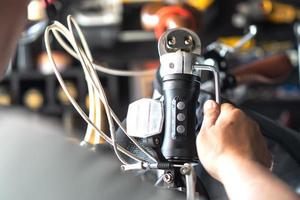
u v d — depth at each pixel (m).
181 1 1.20
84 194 0.57
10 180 0.55
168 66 0.75
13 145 0.57
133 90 3.06
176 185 0.73
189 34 0.76
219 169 0.70
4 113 0.62
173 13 1.08
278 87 3.02
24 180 0.56
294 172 0.96
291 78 3.01
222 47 1.28
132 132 0.76
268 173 0.68
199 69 0.76
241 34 3.01
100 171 0.59
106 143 0.83
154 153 0.75
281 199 0.65
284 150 0.98
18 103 3.05
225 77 1.23
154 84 0.87
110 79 3.08
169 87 0.75
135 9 3.10
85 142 0.81
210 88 0.93
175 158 0.74
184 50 0.76
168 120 0.75
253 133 0.73
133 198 0.59
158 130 0.74
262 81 1.30
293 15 2.88
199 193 0.79
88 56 0.86
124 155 0.80
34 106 3.05
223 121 0.72
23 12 0.63
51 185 0.56
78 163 0.58
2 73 0.65
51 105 3.01
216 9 2.93
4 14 0.62
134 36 3.18
